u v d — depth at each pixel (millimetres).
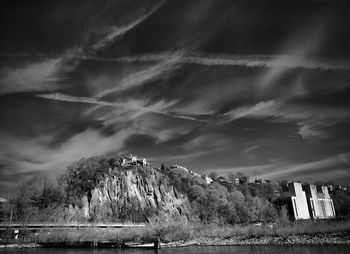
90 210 178250
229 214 186750
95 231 117000
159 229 104000
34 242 110938
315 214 182500
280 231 93250
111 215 179375
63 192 187250
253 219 177750
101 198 189000
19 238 116875
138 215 183125
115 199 193000
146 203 199875
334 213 199000
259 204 190250
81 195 187625
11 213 146000
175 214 197375
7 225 120875
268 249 70938
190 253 69500
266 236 91625
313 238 81812
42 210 167250
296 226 97875
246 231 99438
